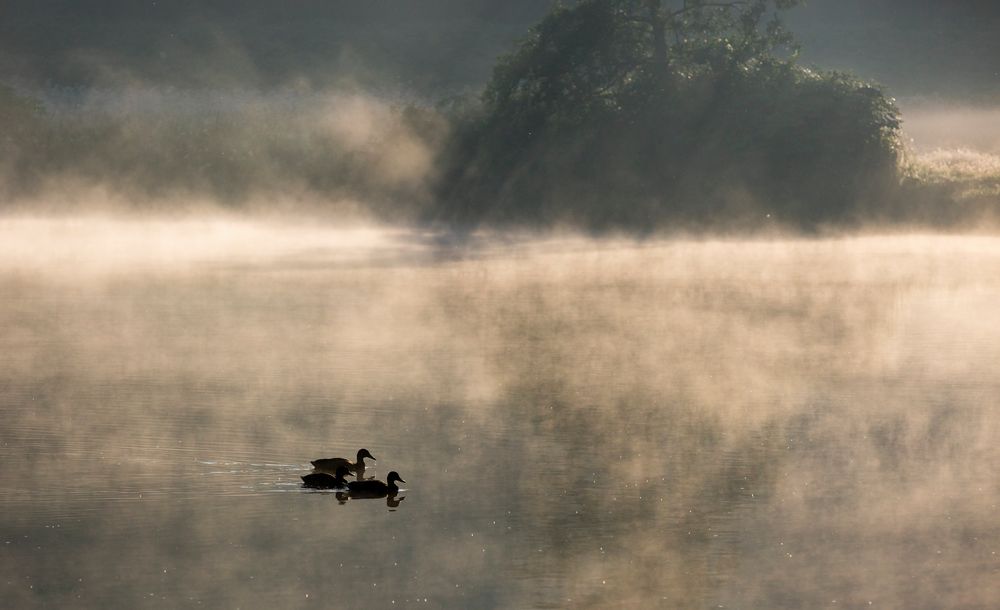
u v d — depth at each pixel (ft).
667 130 522.88
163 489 146.61
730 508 140.15
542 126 536.01
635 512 138.72
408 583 117.19
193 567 121.19
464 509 140.15
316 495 145.89
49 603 112.47
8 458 160.66
